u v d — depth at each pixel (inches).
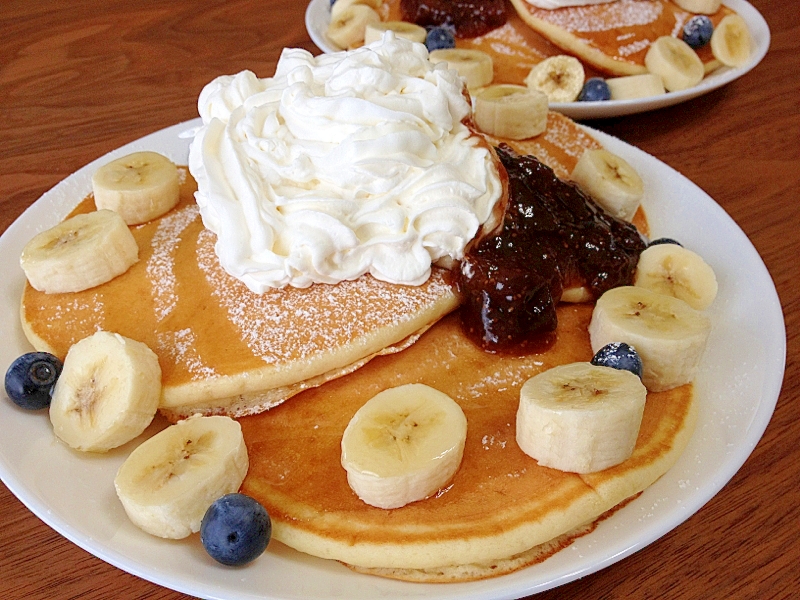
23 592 9.6
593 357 11.1
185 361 10.7
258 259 11.1
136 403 10.2
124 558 9.0
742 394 11.1
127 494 9.2
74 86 19.5
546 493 9.6
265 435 10.5
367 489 9.3
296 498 9.7
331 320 10.9
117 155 15.3
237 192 11.3
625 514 9.6
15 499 10.6
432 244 11.3
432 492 9.6
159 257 12.3
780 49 21.9
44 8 23.5
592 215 12.8
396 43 12.3
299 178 11.3
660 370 10.8
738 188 16.4
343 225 10.9
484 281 11.3
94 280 11.9
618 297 11.6
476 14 20.7
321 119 11.5
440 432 9.7
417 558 9.1
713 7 20.8
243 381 10.5
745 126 18.5
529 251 11.8
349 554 9.2
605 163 14.1
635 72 19.4
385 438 9.6
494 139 15.4
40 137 17.6
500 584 8.8
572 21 19.7
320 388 11.0
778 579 9.8
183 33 22.0
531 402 9.7
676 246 12.7
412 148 11.3
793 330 13.1
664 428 10.4
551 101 18.9
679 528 10.3
